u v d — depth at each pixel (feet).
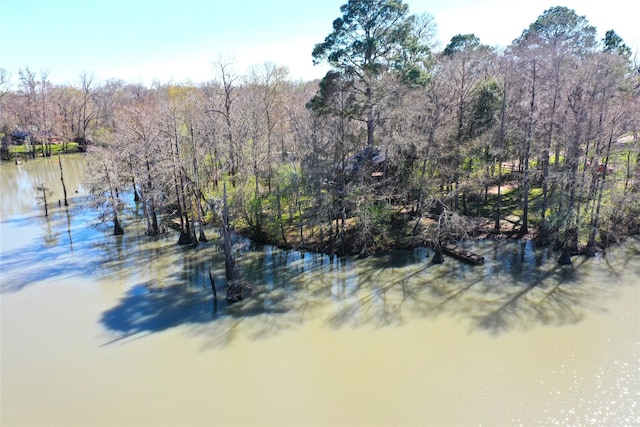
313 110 128.06
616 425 55.06
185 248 123.65
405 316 82.94
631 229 117.80
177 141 121.80
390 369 67.72
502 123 119.65
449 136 123.13
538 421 56.29
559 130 107.04
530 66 120.47
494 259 106.52
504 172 168.66
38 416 60.39
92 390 65.46
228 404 61.93
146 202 135.23
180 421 58.95
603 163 106.63
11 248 127.03
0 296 96.48
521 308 83.30
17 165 269.03
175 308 89.51
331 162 110.22
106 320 85.40
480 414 57.93
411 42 121.29
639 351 68.74
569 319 78.74
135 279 103.96
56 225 148.66
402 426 56.70
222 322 83.51
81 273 108.17
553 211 115.03
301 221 117.70
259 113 169.07
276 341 76.64
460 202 146.30
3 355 74.59
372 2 116.37
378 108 118.52
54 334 80.89
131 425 58.44
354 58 121.49
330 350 73.41
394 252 114.11
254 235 126.82
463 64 128.16
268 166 131.75
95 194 144.66
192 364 70.95
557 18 179.01
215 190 137.49
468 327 78.02
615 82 103.24
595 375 63.98
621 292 87.35
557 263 102.32
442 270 102.37
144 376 68.33
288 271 106.22
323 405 61.00
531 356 68.95
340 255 113.91
